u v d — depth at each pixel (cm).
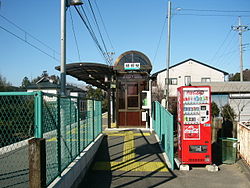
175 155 719
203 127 598
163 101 1273
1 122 489
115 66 1259
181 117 604
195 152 594
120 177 530
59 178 374
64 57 525
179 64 3438
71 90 2959
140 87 1325
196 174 554
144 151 770
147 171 572
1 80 2642
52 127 368
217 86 1964
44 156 286
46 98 345
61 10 530
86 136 656
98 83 1808
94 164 631
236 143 639
